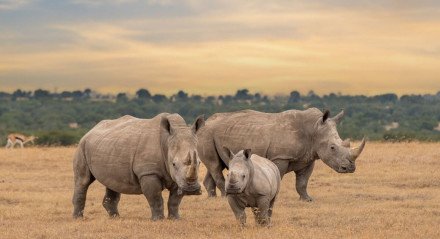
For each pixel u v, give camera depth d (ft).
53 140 359.87
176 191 106.11
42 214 116.47
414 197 133.49
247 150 95.04
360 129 526.57
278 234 92.53
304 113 131.03
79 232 97.09
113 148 107.76
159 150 103.91
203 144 135.85
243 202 97.66
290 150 129.80
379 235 92.79
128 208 124.16
